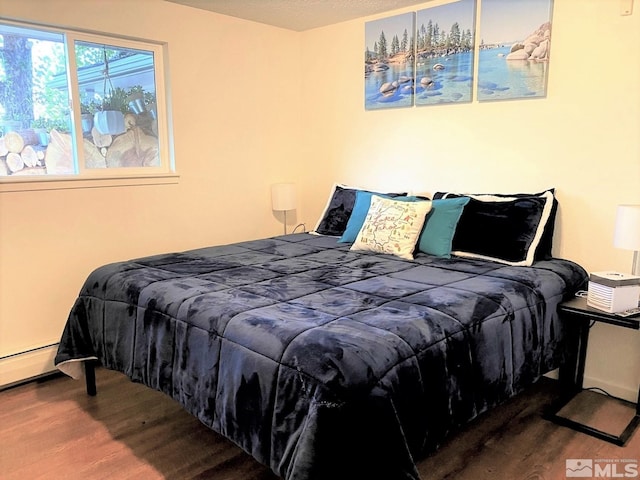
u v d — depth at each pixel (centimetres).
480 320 187
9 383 268
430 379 160
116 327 225
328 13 338
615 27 243
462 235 277
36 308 278
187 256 278
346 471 133
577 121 261
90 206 292
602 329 258
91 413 242
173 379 195
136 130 318
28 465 200
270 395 152
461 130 308
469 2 291
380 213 290
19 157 271
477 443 213
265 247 306
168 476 193
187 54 327
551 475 191
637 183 245
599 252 261
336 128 380
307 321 169
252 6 323
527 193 282
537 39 268
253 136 375
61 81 282
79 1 275
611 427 226
